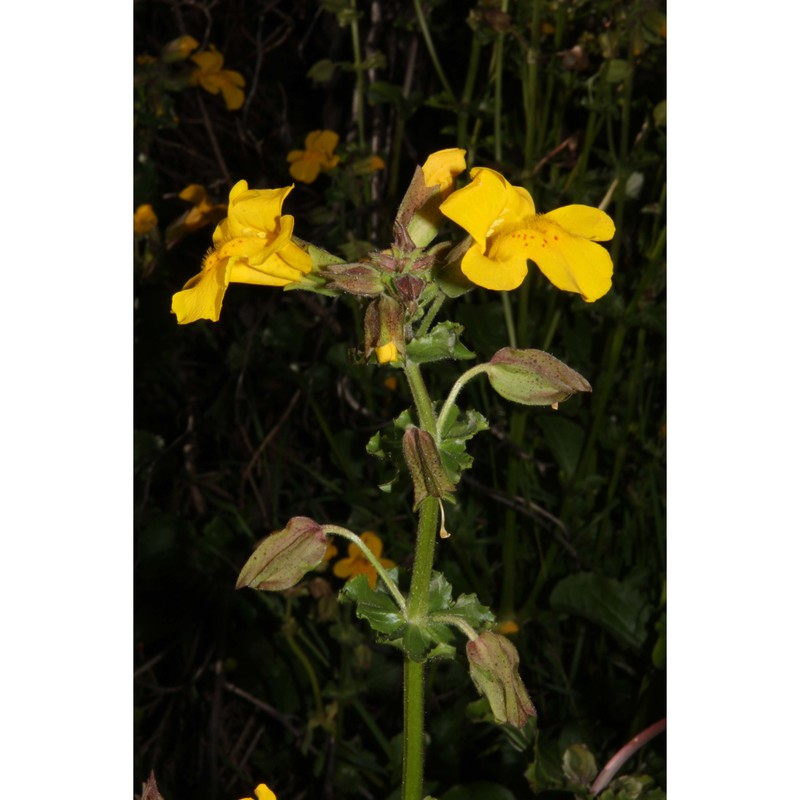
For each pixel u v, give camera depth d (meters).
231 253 0.24
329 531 0.24
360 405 0.51
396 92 0.47
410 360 0.23
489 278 0.22
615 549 0.45
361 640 0.41
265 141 0.56
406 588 0.26
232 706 0.46
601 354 0.47
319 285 0.24
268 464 0.50
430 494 0.23
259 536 0.48
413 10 0.51
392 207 0.49
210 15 0.52
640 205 0.47
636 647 0.40
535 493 0.47
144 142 0.47
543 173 0.48
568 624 0.45
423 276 0.23
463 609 0.25
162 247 0.47
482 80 0.51
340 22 0.46
